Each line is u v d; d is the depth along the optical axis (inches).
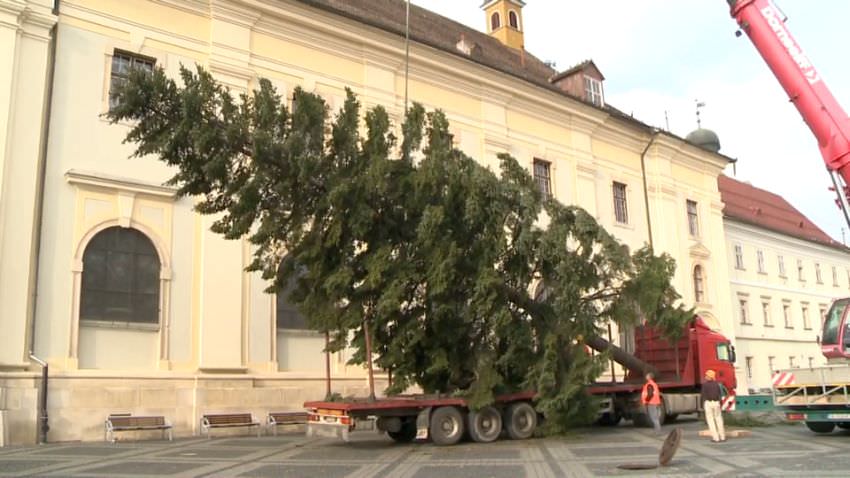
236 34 821.2
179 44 783.1
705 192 1455.5
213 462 485.1
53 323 661.9
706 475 389.4
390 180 593.6
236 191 555.8
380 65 948.6
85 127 710.5
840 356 671.8
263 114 543.5
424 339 598.5
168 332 728.3
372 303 588.4
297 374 803.4
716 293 1408.7
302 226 581.0
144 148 532.4
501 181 615.8
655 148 1346.0
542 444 583.2
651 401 711.7
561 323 619.8
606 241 633.0
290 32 868.0
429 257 581.3
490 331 621.9
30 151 670.5
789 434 637.3
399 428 589.9
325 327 592.4
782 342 1675.7
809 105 548.4
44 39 696.4
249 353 778.2
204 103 531.5
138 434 673.6
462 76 1039.6
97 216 705.0
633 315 644.7
